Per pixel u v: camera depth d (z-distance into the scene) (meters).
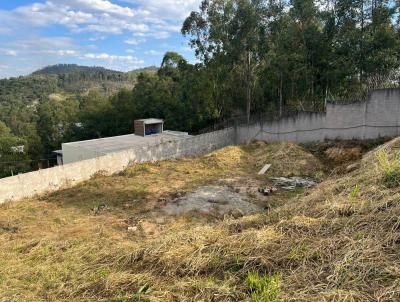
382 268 2.88
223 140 18.19
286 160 12.88
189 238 4.43
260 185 10.75
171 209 9.04
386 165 5.18
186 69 23.77
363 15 15.57
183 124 23.91
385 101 13.35
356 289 2.70
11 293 4.31
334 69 16.61
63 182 11.95
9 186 10.48
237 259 3.58
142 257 4.31
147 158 14.84
